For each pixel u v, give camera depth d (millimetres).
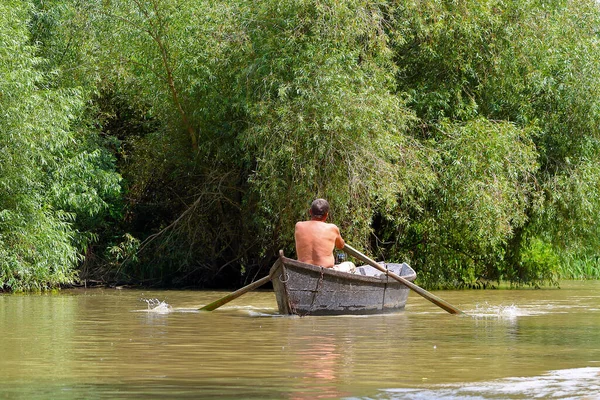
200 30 22688
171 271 25000
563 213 22984
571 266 28859
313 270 13391
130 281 24844
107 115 27031
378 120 19953
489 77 22922
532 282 23891
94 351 9047
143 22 23094
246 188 23469
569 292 21141
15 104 20031
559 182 22500
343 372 7578
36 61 21141
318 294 13516
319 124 19797
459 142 21203
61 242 21141
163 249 24422
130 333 10922
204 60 22562
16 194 20891
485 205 20500
